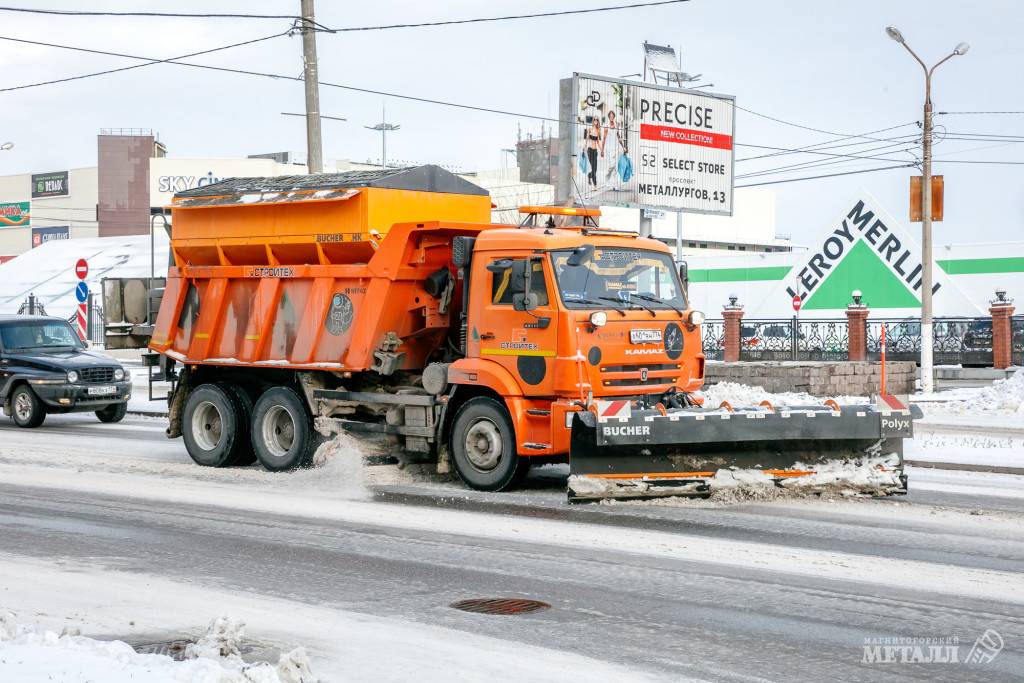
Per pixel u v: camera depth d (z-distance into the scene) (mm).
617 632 6777
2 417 23344
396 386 13648
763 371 26312
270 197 14094
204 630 6855
